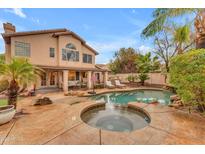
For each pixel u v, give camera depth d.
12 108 4.76
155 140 3.35
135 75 22.47
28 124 4.43
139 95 13.60
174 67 5.83
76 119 4.92
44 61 14.73
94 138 3.46
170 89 14.46
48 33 15.07
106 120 5.85
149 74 20.55
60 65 15.88
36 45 14.02
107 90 14.65
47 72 15.50
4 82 5.68
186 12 6.80
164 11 7.50
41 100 7.48
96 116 6.40
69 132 3.82
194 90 5.12
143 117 6.14
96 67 21.62
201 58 4.78
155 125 4.28
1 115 4.27
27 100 8.68
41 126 4.26
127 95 13.58
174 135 3.60
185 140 3.34
